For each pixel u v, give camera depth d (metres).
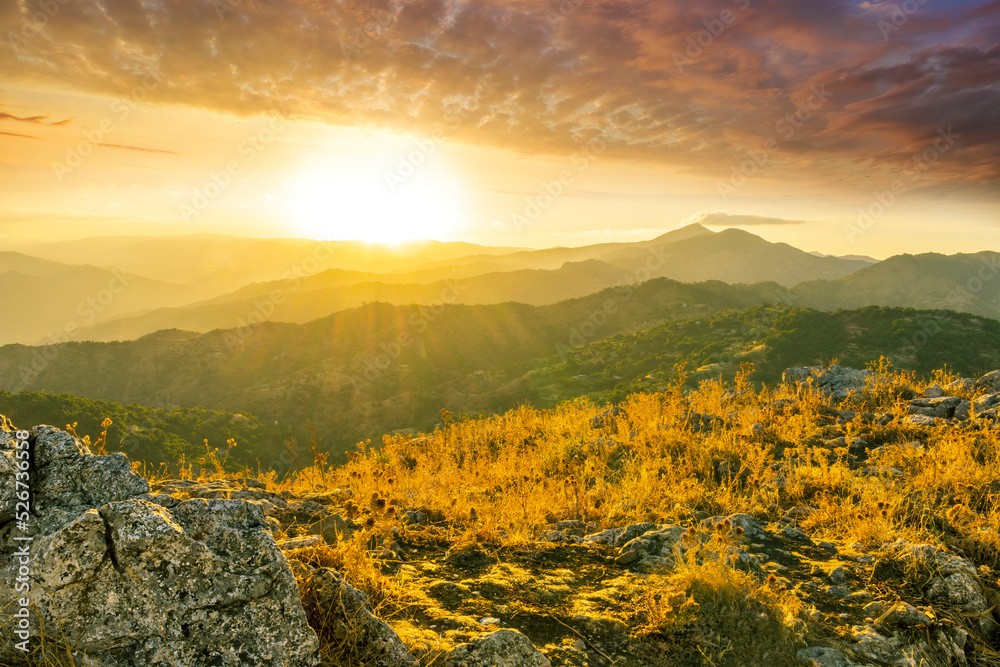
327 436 137.25
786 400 9.84
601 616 3.46
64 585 2.09
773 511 5.64
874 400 9.34
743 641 3.24
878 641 3.29
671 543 4.53
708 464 7.00
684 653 3.14
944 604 3.73
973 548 4.34
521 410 12.12
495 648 2.76
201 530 2.41
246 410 154.88
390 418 142.75
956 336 110.00
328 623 2.62
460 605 3.48
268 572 2.36
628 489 6.18
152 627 2.15
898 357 106.19
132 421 87.62
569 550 4.68
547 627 3.34
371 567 3.44
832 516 5.23
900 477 5.93
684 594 3.62
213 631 2.21
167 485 4.53
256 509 2.65
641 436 8.39
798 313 136.88
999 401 7.79
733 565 3.95
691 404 10.37
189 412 108.94
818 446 7.62
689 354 136.12
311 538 3.54
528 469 7.65
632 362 143.75
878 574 4.13
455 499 5.92
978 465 5.75
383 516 4.87
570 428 10.16
